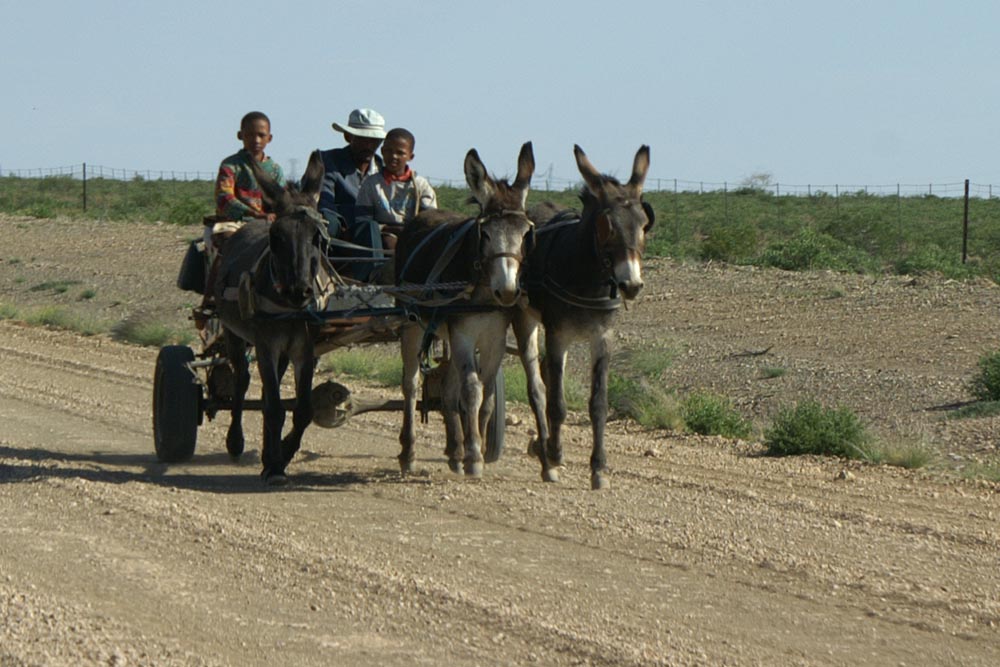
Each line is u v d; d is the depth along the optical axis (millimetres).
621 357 45938
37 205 149000
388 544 20562
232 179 29094
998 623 16547
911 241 114438
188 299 70500
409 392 27203
